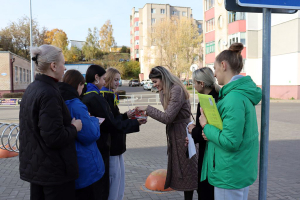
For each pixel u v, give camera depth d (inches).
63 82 101.7
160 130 407.2
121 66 2785.4
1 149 263.1
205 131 87.7
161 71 129.6
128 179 194.7
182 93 129.1
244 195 88.8
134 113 128.1
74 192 91.8
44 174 84.2
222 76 89.7
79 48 3245.6
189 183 133.4
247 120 82.8
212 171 87.8
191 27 1647.4
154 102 877.8
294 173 203.5
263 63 86.6
